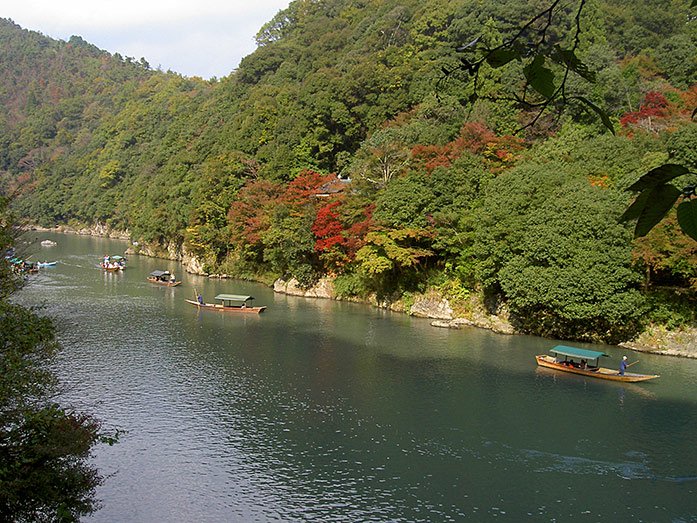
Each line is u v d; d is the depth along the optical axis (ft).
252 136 318.24
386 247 180.75
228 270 275.80
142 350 145.38
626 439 95.20
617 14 289.74
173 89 631.97
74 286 237.86
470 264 171.94
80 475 58.59
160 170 419.13
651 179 8.24
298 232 220.84
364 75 287.89
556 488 81.05
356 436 97.09
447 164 193.77
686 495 79.20
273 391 117.60
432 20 305.32
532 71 10.92
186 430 99.30
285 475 84.94
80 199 509.35
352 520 73.82
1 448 54.60
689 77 244.01
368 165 215.51
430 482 82.84
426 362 135.64
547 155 181.98
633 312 136.77
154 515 74.69
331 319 181.06
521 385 119.75
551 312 153.58
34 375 57.36
